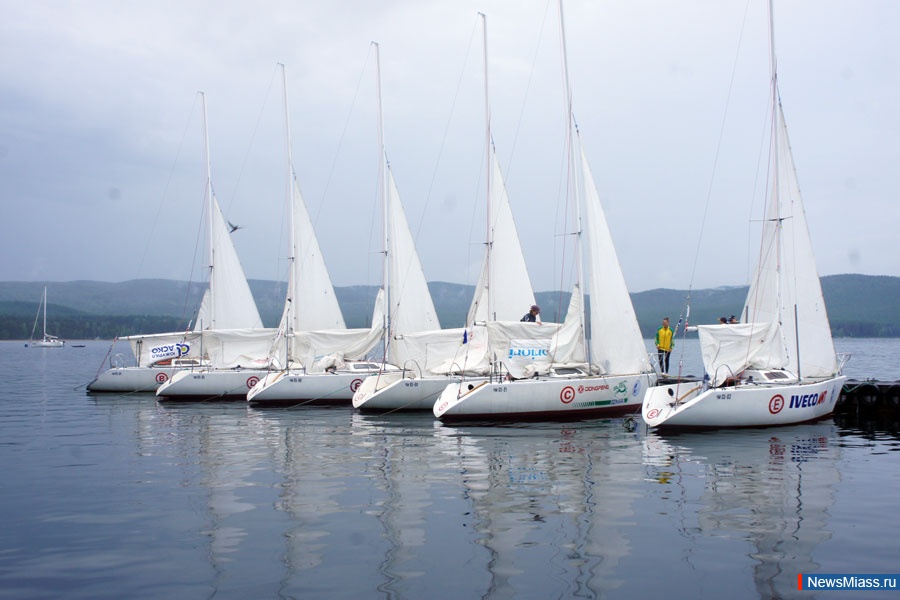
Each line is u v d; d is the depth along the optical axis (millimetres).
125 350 114750
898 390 20703
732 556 8062
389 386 22000
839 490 11086
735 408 17312
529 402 19688
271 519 9555
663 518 9531
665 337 24859
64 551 8305
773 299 18656
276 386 24625
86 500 10641
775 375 18469
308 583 7301
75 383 37125
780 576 7480
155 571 7656
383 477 12188
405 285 25797
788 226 18859
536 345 20453
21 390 32156
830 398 19078
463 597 6941
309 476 12297
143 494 11000
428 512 9875
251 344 28016
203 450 15117
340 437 16953
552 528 9109
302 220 28953
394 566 7773
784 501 10414
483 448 15172
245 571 7641
